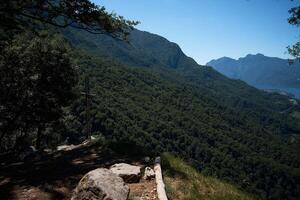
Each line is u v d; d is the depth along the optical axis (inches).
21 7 432.8
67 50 943.7
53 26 513.7
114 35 537.0
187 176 358.6
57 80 930.7
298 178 5231.3
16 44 768.3
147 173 334.0
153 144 4160.9
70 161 431.5
